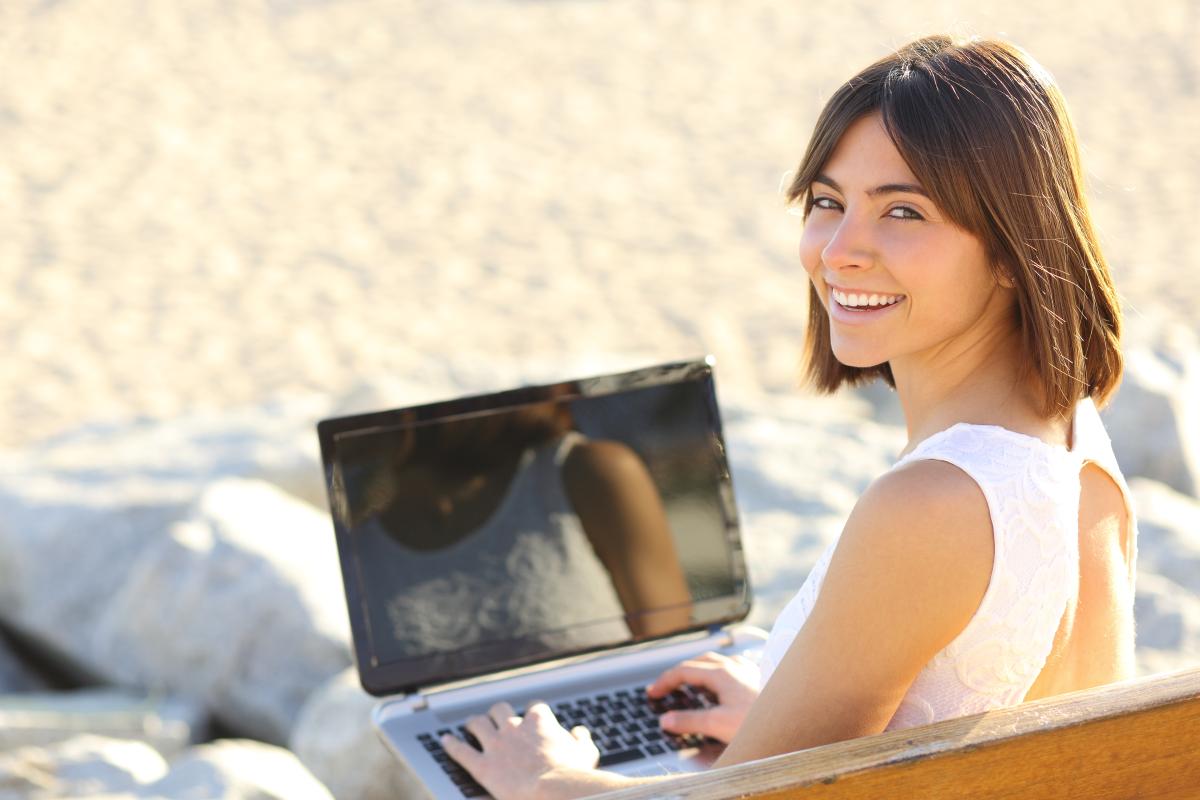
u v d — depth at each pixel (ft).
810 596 7.20
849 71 78.33
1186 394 24.98
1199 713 5.92
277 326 43.65
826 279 6.97
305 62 78.23
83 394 38.11
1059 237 6.57
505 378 27.43
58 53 74.59
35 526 22.12
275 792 12.35
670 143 65.98
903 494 6.24
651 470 9.75
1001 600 6.31
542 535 9.52
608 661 9.42
